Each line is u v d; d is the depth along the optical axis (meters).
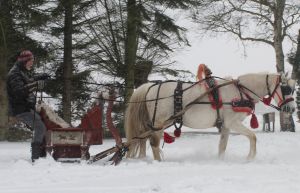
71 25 20.23
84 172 8.84
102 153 10.42
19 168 9.16
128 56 20.23
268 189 7.18
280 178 8.19
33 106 9.98
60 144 10.22
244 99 10.83
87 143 10.34
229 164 10.12
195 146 14.83
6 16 16.78
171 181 7.93
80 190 7.26
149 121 11.14
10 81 9.89
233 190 7.12
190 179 7.95
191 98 10.77
